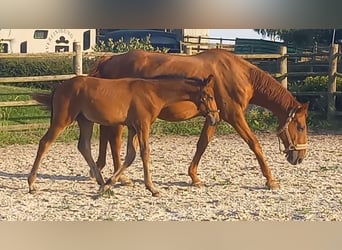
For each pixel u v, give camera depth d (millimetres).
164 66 7609
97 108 6992
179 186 7832
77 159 9805
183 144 11328
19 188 7703
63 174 8609
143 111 7035
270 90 7738
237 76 7633
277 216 6297
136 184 7922
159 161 9617
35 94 7453
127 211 6527
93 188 7734
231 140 11711
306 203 6957
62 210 6551
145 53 7793
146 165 7195
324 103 13570
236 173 8703
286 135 7848
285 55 13695
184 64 7598
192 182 7883
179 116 7523
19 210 6527
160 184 7930
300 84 14570
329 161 9656
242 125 7676
